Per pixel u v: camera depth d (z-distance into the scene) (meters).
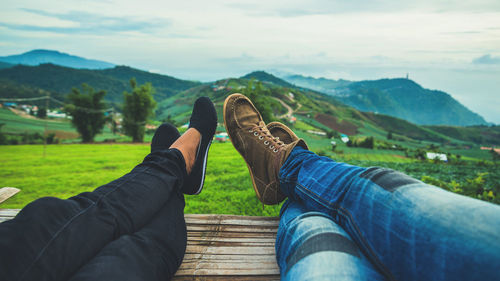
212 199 4.29
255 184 1.58
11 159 20.16
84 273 0.55
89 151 26.77
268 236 1.20
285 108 137.75
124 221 0.72
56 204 0.65
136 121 46.69
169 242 0.79
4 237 0.53
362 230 0.62
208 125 1.73
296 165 1.06
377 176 0.67
